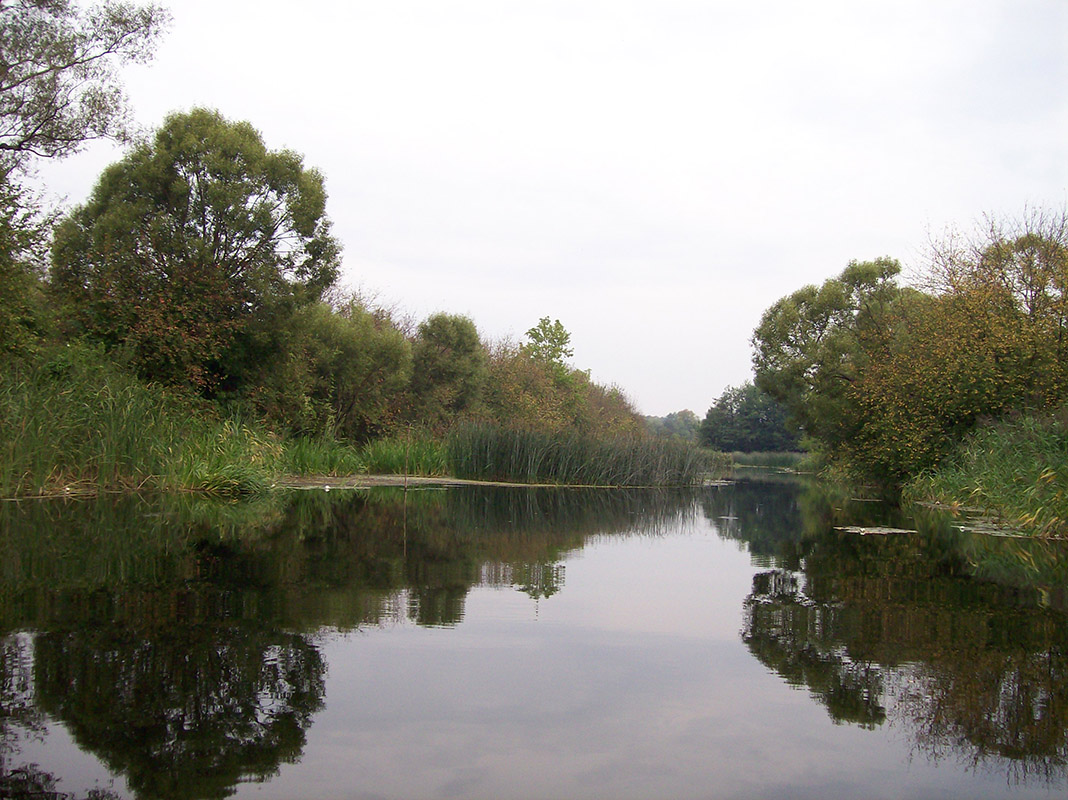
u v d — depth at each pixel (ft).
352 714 10.35
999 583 20.72
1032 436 41.88
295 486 48.34
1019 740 9.94
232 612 15.37
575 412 113.19
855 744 9.80
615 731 10.04
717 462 94.32
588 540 28.94
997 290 51.26
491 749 9.34
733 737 9.94
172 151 54.65
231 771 8.54
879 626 15.80
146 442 38.32
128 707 10.27
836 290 90.48
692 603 17.83
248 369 57.62
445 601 17.21
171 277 52.08
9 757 8.74
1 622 14.20
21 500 32.19
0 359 38.11
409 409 78.95
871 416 64.34
